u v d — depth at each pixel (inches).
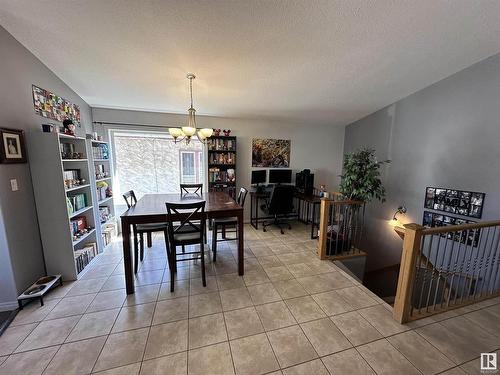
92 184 121.1
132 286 89.0
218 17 73.5
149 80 113.7
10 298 78.7
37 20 72.7
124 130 155.5
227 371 57.1
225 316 77.0
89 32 78.9
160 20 74.1
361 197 129.6
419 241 72.5
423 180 137.6
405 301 73.7
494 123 104.7
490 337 69.7
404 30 83.8
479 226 84.6
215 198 125.9
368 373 57.1
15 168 81.1
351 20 77.4
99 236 126.6
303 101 146.9
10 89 78.3
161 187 177.0
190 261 118.4
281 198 163.8
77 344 64.9
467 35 89.0
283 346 65.0
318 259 122.0
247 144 182.7
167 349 63.4
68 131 102.2
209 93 130.7
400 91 138.3
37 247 91.2
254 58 96.8
